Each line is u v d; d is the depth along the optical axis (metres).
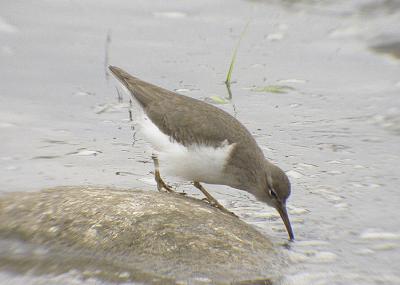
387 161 13.96
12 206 11.08
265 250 10.62
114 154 14.01
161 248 10.30
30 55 18.38
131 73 17.67
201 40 19.83
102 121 15.43
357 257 10.71
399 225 11.62
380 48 19.39
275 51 19.39
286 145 14.66
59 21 20.39
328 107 16.41
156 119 12.16
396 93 17.02
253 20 21.23
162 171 12.17
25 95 16.42
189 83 17.39
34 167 13.35
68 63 18.05
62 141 14.47
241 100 16.70
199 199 11.92
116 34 19.81
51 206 10.95
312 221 11.84
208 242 10.41
